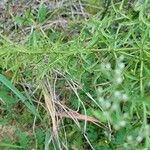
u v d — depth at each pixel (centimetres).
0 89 45
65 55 36
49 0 50
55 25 49
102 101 37
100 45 40
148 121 41
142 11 36
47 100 43
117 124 36
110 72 37
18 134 42
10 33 49
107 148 41
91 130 42
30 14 48
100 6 49
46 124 43
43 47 37
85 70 39
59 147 41
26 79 45
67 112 43
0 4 50
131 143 36
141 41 35
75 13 49
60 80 45
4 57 41
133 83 36
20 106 45
